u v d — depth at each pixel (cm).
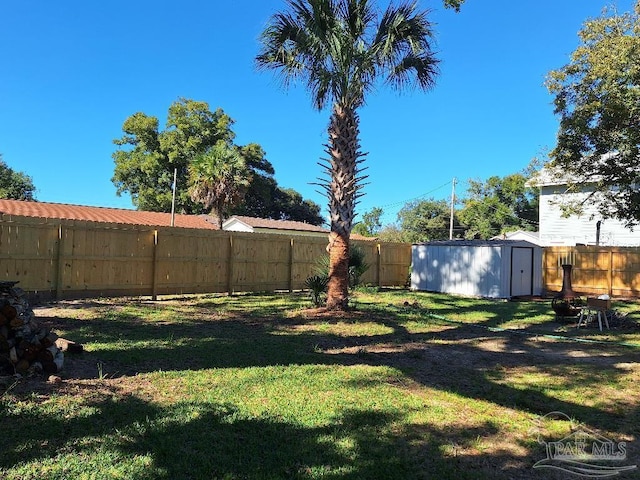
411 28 1002
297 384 524
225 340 755
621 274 1786
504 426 431
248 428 397
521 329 996
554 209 2547
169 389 488
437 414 452
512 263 1698
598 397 524
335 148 1070
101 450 345
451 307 1351
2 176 4231
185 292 1395
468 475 337
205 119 4178
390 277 2055
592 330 986
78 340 709
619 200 1505
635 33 1238
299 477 322
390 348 758
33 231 1100
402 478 327
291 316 1037
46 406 421
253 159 4578
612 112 1117
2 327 505
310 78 1070
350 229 1093
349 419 426
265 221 3988
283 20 1013
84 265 1194
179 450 351
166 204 4072
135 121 4128
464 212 4975
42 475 307
